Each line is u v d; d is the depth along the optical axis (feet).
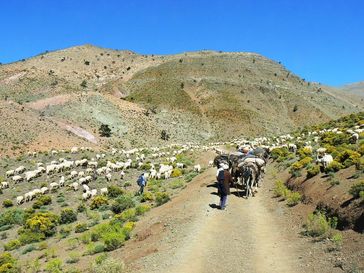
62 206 120.26
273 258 51.88
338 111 566.36
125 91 570.87
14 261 72.69
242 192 89.76
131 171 167.94
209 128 442.50
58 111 337.72
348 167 77.77
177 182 121.08
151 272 49.42
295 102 552.82
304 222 64.13
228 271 48.03
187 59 655.35
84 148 246.06
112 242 68.64
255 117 479.41
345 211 58.29
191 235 60.90
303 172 90.58
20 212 115.96
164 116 433.07
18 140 240.53
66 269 63.00
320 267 46.96
